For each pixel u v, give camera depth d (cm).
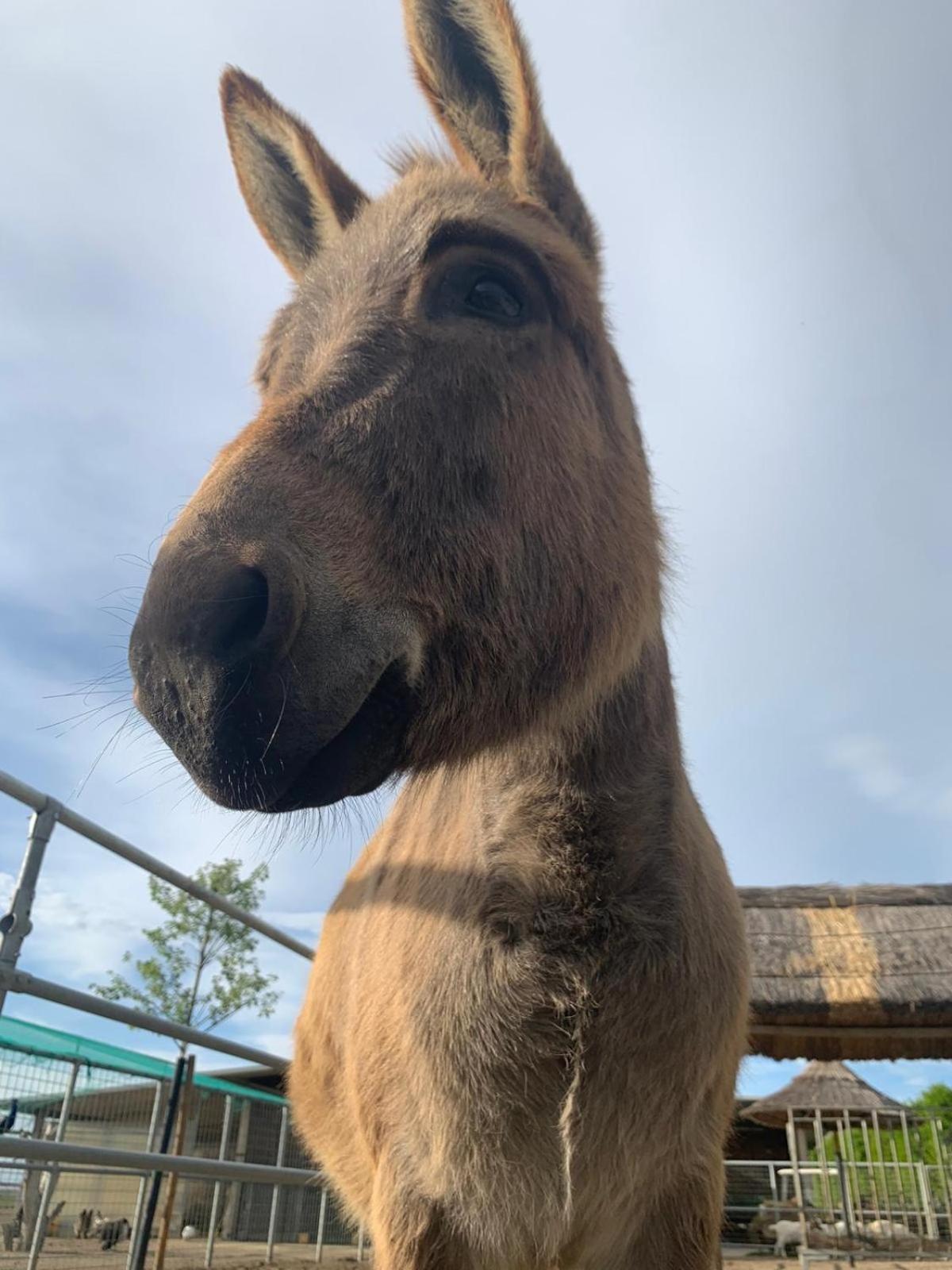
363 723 139
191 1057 609
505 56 203
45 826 284
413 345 160
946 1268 866
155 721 123
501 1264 185
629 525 200
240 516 128
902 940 652
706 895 196
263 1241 1185
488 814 190
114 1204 870
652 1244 183
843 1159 1053
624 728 191
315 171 230
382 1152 190
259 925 425
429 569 148
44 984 273
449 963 180
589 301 204
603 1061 172
